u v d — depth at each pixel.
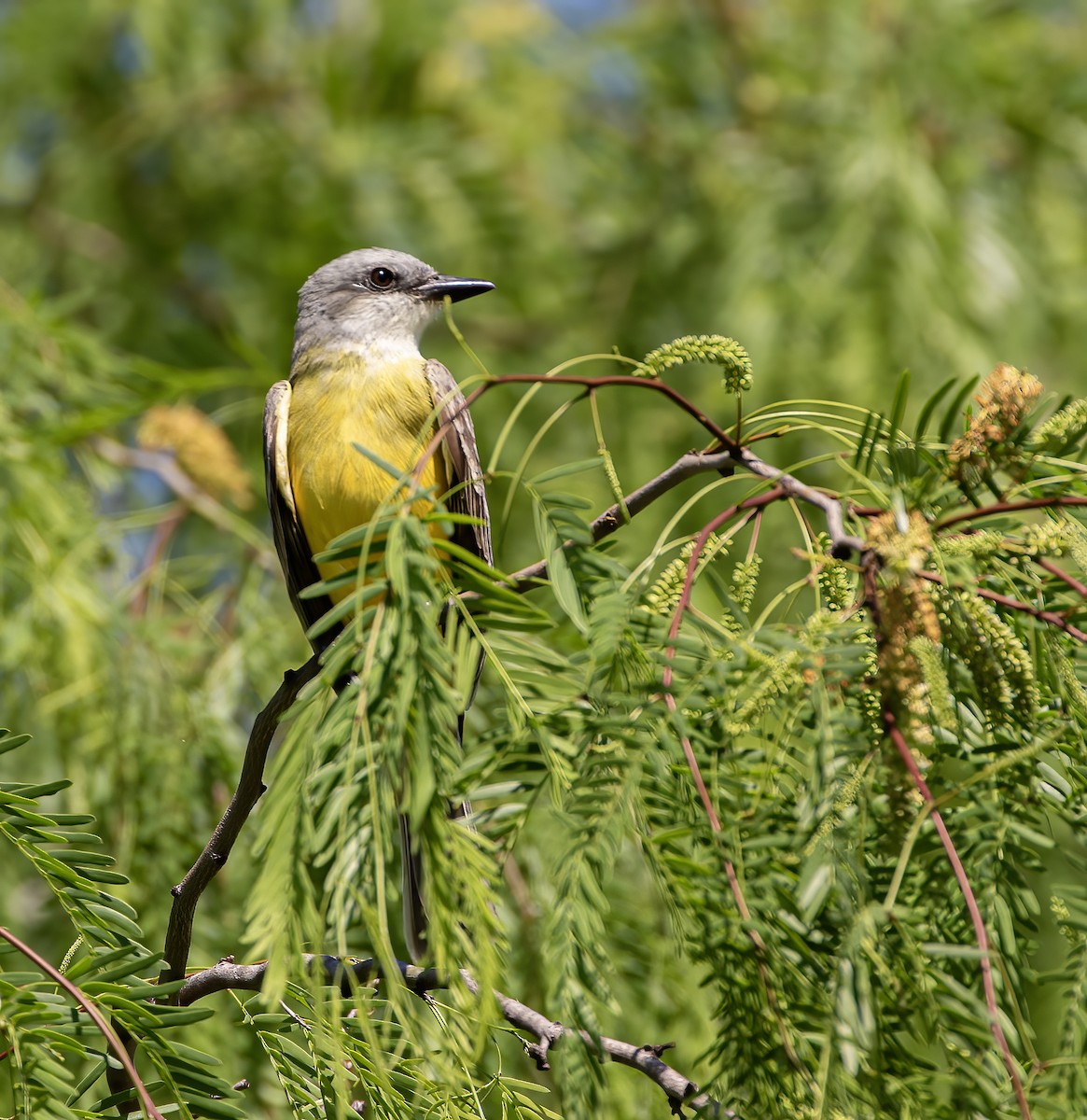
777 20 15.52
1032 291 13.58
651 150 15.67
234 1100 4.91
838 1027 3.85
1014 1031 4.05
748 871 4.18
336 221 14.91
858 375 12.58
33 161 16.66
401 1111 4.95
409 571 4.17
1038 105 14.66
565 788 4.27
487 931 4.01
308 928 3.97
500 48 16.12
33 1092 4.58
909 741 4.08
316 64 15.83
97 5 15.86
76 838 4.86
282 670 9.98
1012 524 4.69
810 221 13.89
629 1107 7.05
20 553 9.61
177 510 10.54
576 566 4.62
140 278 15.74
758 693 4.14
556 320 14.91
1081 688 4.40
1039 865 4.37
